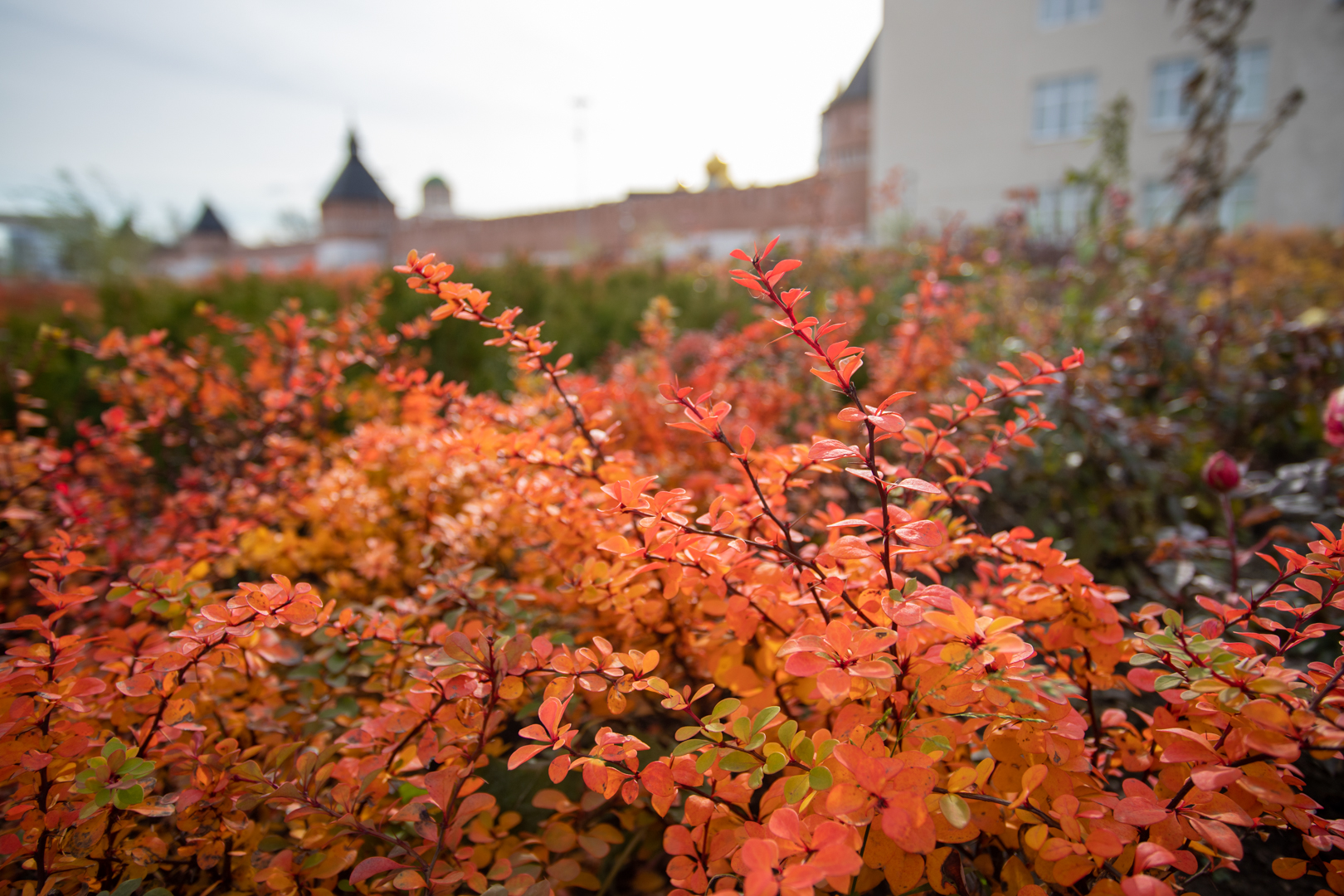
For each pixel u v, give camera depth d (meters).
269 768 1.04
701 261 9.95
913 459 1.58
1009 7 18.78
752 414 2.55
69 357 3.75
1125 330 3.33
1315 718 0.78
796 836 0.69
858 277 6.88
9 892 0.94
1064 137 18.59
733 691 1.25
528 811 1.30
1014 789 0.91
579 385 1.73
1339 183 16.52
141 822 1.13
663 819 1.27
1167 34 17.16
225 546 1.61
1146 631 1.07
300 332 2.44
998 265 5.45
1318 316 3.32
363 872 0.85
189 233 50.03
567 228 30.00
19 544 1.84
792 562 1.14
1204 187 4.95
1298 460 2.86
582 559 1.49
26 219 14.32
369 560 1.77
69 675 1.10
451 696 0.95
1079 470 2.38
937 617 0.82
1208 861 0.97
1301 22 16.41
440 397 1.85
